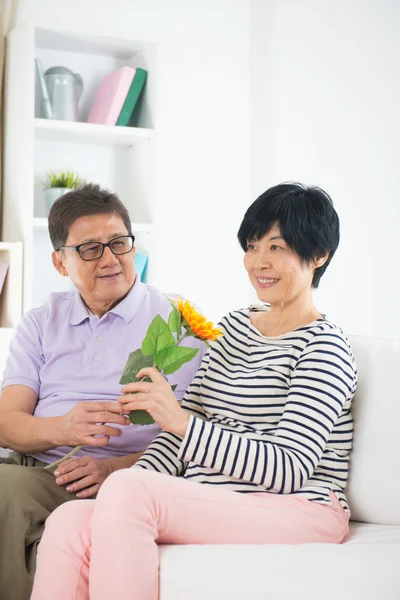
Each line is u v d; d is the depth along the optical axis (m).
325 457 1.66
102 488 1.40
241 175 3.80
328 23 3.45
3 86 3.28
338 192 3.40
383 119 3.25
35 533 1.72
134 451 1.96
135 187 3.46
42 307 2.12
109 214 1.99
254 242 1.75
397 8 3.21
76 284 2.01
